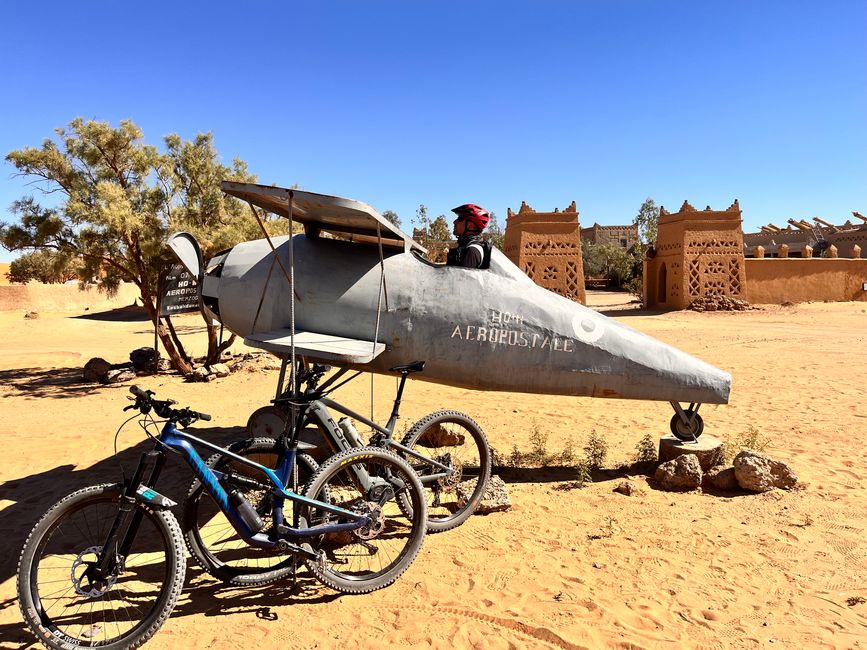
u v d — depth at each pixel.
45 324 26.22
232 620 3.36
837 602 3.47
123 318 31.81
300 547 3.47
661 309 29.39
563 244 24.94
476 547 4.26
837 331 19.02
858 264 30.02
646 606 3.44
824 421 7.68
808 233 53.31
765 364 12.62
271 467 4.05
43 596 3.58
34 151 11.60
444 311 5.19
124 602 3.53
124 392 10.95
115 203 11.16
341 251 5.46
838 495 5.09
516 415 8.43
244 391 10.69
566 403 9.28
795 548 4.14
